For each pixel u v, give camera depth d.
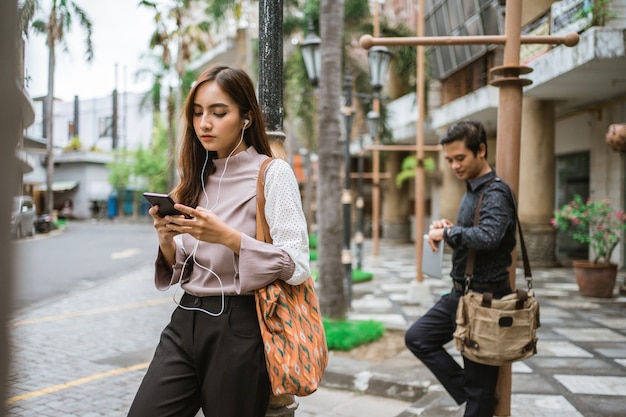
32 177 26.19
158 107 23.25
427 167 17.91
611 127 7.49
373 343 5.28
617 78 9.29
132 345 5.88
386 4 22.91
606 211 8.18
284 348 1.66
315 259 13.48
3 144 0.76
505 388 2.80
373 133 11.48
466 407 2.69
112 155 39.03
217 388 1.68
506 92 2.84
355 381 4.36
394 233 22.53
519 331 2.49
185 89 21.53
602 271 8.26
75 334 6.37
